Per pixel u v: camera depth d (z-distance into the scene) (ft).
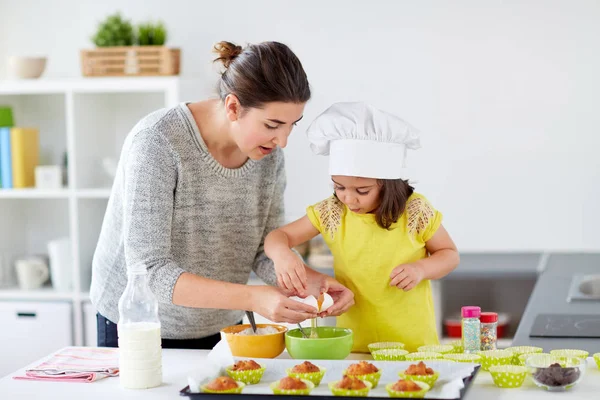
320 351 5.58
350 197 6.30
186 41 12.57
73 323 11.84
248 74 5.67
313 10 12.37
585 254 12.09
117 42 11.68
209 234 6.44
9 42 12.96
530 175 12.27
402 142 6.27
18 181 12.12
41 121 13.03
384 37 12.30
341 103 6.36
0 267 12.48
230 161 6.42
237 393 4.82
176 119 6.12
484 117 12.26
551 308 8.04
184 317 6.57
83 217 11.91
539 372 5.08
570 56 12.06
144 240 5.84
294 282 6.08
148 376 5.25
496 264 11.43
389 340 6.39
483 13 12.14
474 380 5.33
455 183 12.41
